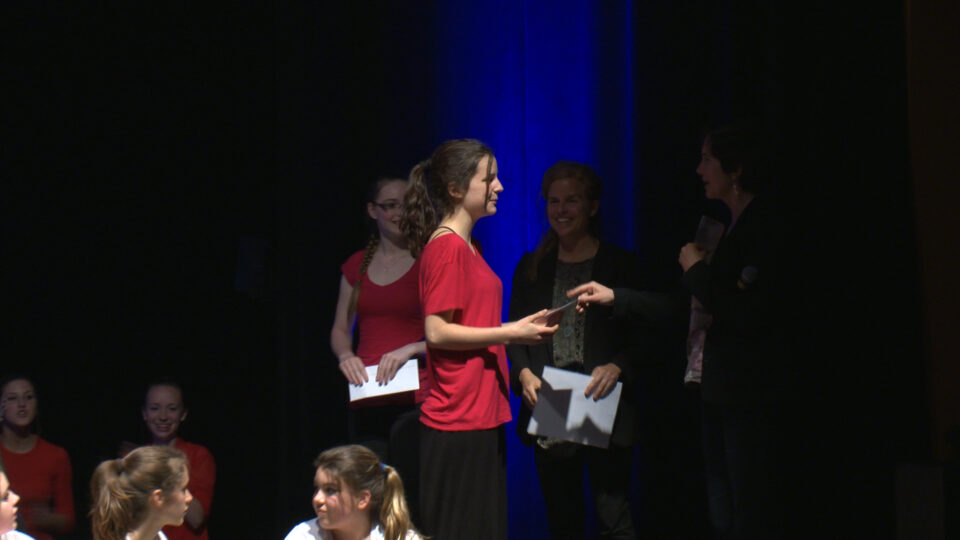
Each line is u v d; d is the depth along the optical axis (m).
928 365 5.62
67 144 6.88
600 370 5.43
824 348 5.67
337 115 6.80
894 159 5.70
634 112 6.56
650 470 6.53
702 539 6.45
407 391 5.90
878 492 5.60
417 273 5.90
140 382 6.95
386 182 5.95
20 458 6.18
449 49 6.82
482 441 4.89
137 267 6.95
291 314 6.77
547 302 5.70
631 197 6.64
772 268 4.99
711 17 6.45
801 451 5.68
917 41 5.67
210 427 7.00
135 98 6.93
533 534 6.74
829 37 5.82
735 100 6.28
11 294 6.82
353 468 4.52
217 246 7.01
